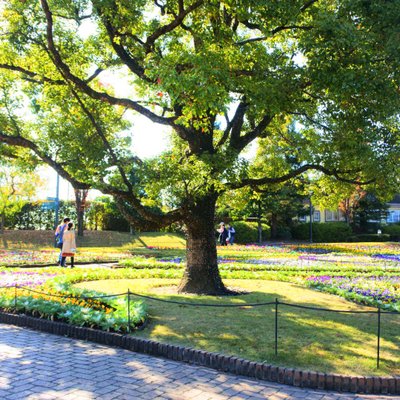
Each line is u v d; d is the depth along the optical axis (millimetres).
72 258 16797
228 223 36281
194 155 9820
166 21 11414
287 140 12578
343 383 5484
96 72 11812
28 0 10078
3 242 28266
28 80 11523
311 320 8078
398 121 9930
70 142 10828
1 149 11109
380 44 8258
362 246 33375
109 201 36438
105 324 7453
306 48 8141
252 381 5723
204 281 11000
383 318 8438
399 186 10266
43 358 6465
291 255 24094
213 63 7922
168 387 5406
